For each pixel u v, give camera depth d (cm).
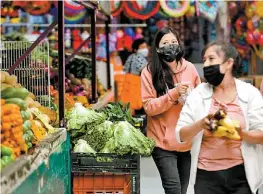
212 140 281
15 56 430
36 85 422
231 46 281
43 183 280
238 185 282
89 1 539
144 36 951
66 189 358
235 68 281
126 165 364
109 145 369
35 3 744
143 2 766
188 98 291
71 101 551
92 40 621
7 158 238
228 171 279
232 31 925
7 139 252
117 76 840
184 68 396
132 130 375
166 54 382
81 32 905
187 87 364
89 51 851
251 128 281
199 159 286
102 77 776
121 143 364
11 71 380
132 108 830
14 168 224
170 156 384
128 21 942
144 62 844
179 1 764
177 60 394
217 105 283
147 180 607
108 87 775
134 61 844
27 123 281
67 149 364
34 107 359
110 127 381
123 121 387
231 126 259
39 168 271
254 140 267
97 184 372
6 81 311
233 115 279
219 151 280
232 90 284
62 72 378
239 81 289
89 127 387
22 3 745
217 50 278
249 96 282
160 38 388
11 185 214
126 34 905
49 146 297
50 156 300
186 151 387
